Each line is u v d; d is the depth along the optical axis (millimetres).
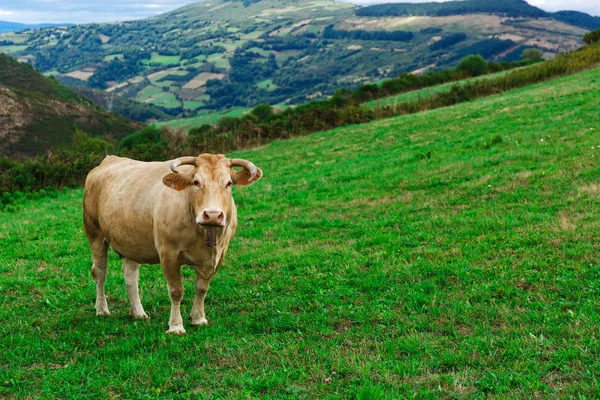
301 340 6887
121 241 7934
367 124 40125
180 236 7156
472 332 6695
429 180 16156
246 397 5449
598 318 6531
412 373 5762
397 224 12484
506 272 8492
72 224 16750
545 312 6941
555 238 9719
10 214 20734
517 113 28156
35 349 7098
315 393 5523
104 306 8586
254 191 19500
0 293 10008
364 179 18484
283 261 10641
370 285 8711
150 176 7895
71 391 5871
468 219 11789
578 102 26688
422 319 7191
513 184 14062
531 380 5348
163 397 5652
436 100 45781
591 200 11719
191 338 7137
